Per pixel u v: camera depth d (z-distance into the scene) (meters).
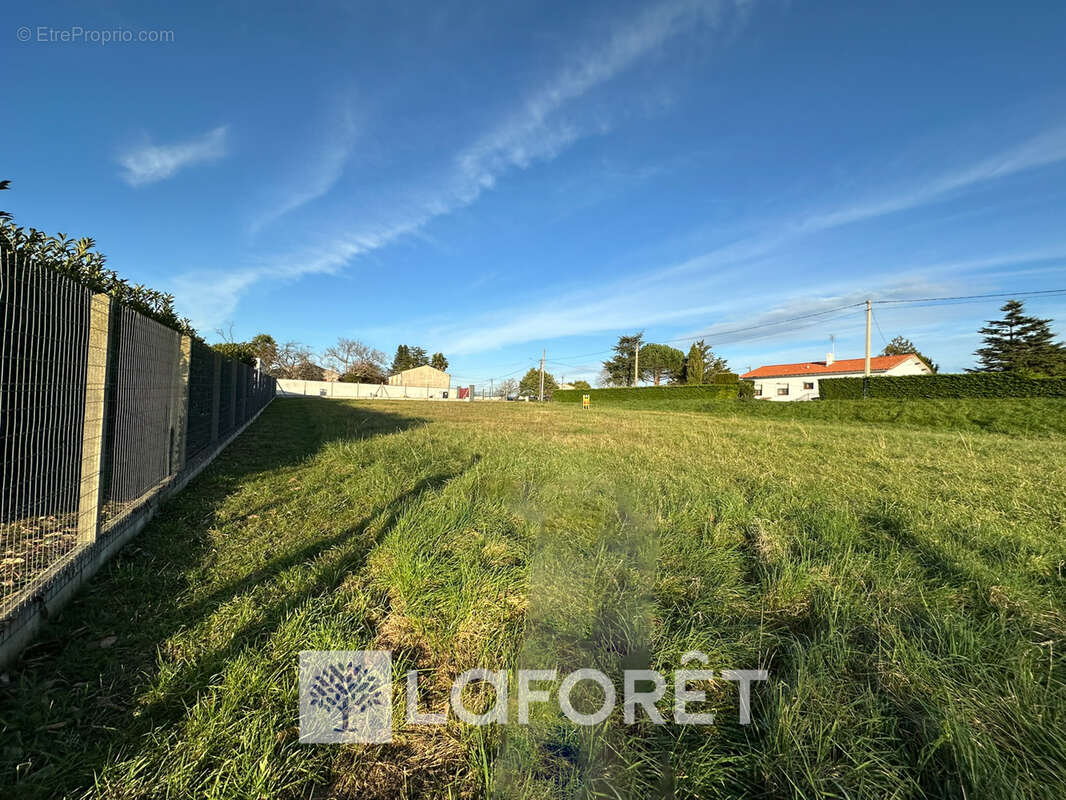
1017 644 2.14
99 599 2.57
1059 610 2.59
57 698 1.81
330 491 5.00
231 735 1.64
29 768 1.48
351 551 3.38
